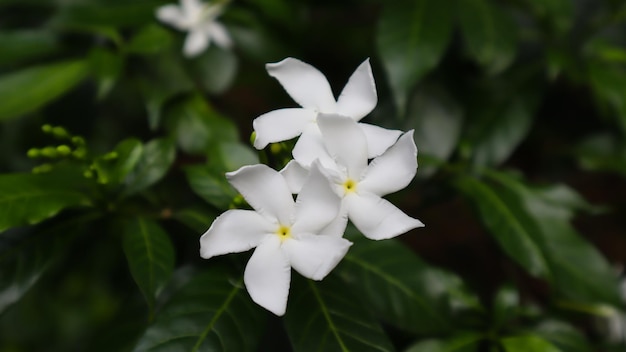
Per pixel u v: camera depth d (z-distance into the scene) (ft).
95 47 1.50
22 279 1.19
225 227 1.08
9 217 1.16
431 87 1.54
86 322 1.96
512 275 1.71
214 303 1.15
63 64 1.47
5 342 1.94
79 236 1.60
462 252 1.95
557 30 1.55
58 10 1.62
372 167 1.11
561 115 1.74
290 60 1.15
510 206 1.39
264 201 1.09
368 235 1.09
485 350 1.35
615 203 2.01
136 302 1.30
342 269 1.25
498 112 1.55
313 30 1.77
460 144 1.53
